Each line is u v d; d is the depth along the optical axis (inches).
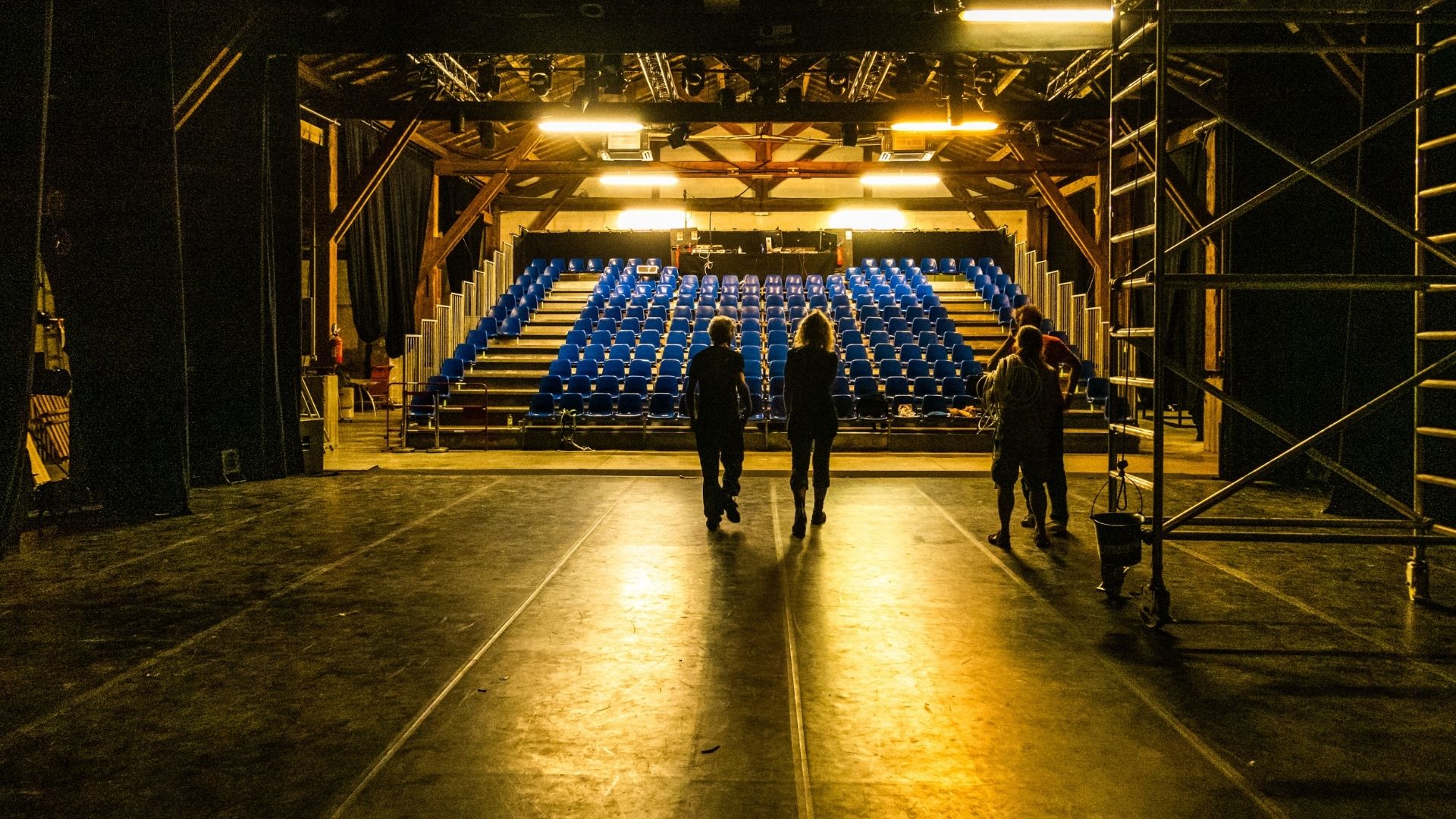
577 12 373.7
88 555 226.1
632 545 238.4
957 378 534.6
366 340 597.6
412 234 677.3
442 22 357.4
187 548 235.5
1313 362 355.3
